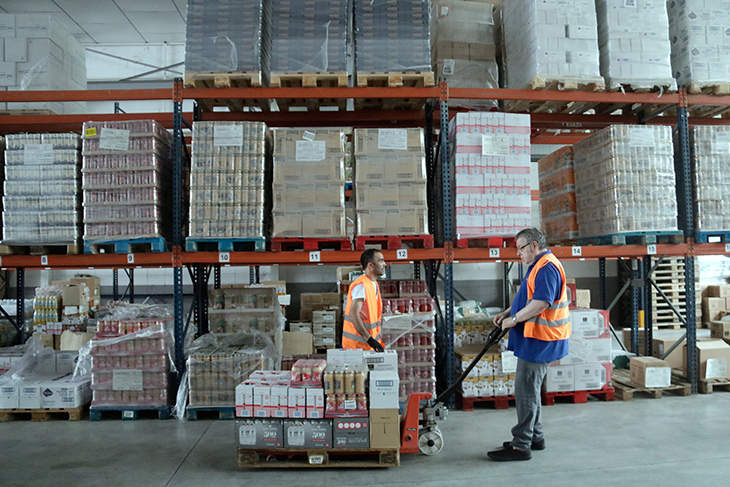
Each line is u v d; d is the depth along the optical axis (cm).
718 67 593
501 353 553
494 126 554
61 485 367
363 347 466
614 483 358
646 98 587
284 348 775
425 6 560
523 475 374
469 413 541
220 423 516
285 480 373
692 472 375
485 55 639
